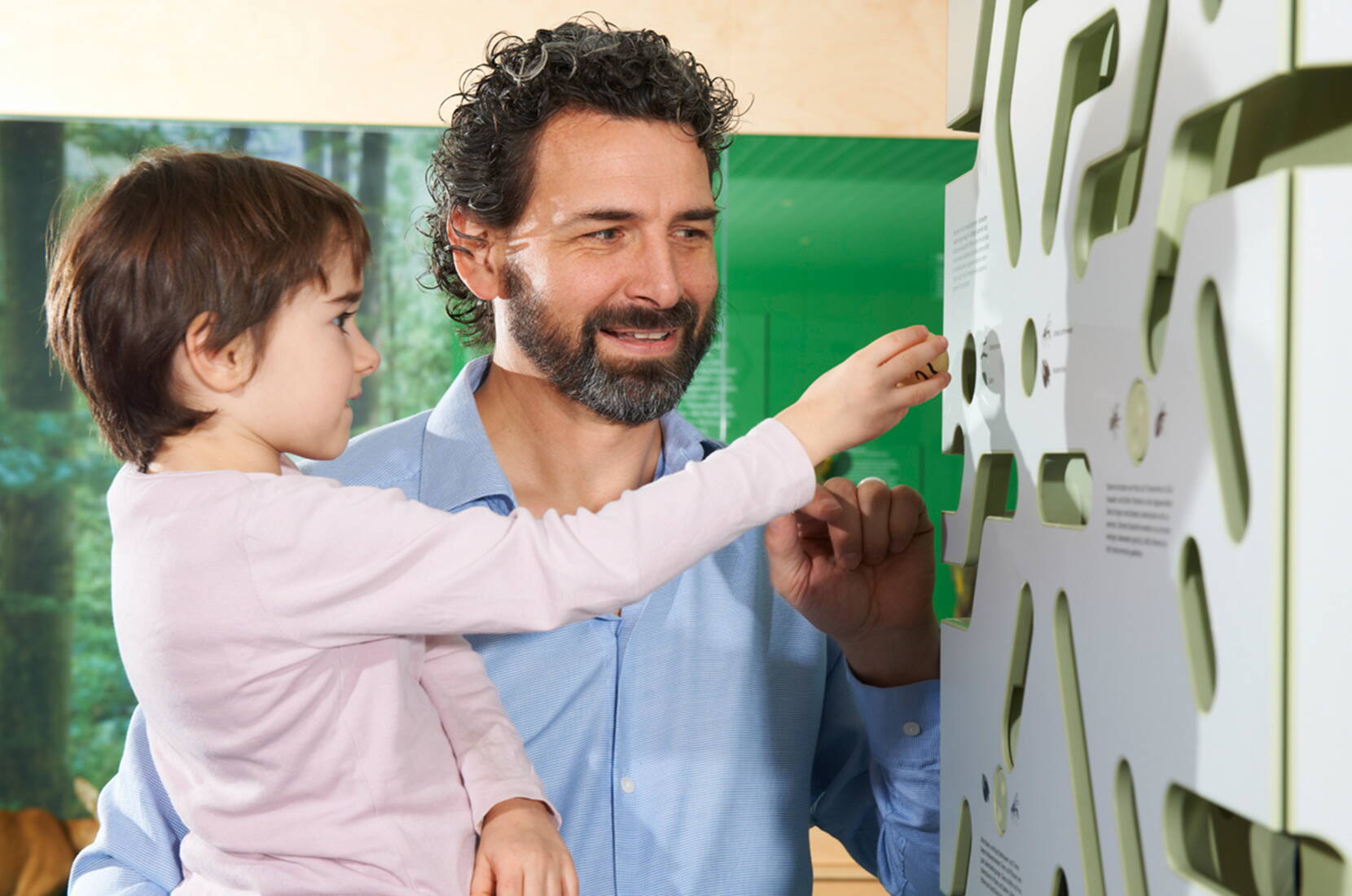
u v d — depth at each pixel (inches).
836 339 67.2
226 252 26.8
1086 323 19.6
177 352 27.0
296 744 26.6
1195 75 15.9
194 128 63.8
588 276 32.4
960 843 26.9
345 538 26.1
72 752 64.8
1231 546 14.8
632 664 35.6
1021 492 22.9
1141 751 17.5
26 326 63.7
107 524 65.0
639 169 32.0
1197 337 15.6
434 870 27.1
